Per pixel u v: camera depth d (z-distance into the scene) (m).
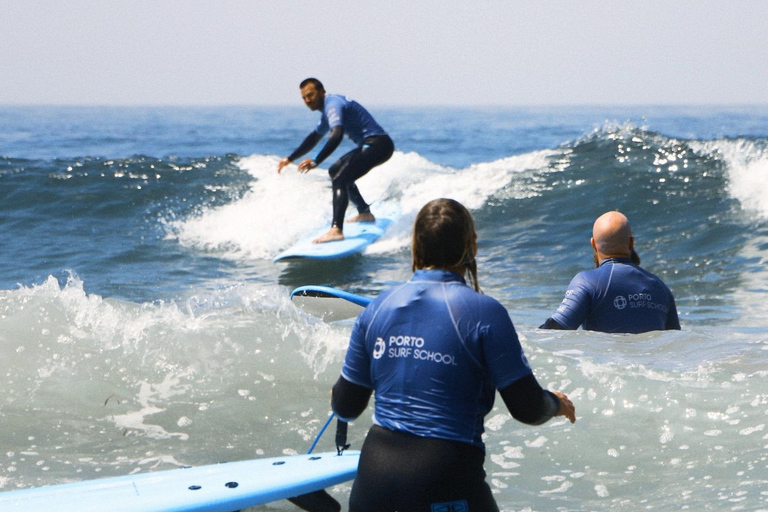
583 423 3.20
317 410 3.45
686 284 7.06
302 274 8.04
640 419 3.18
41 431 3.27
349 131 8.51
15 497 2.40
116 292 7.29
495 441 3.15
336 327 4.08
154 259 8.70
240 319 4.19
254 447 3.18
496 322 2.00
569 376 3.46
